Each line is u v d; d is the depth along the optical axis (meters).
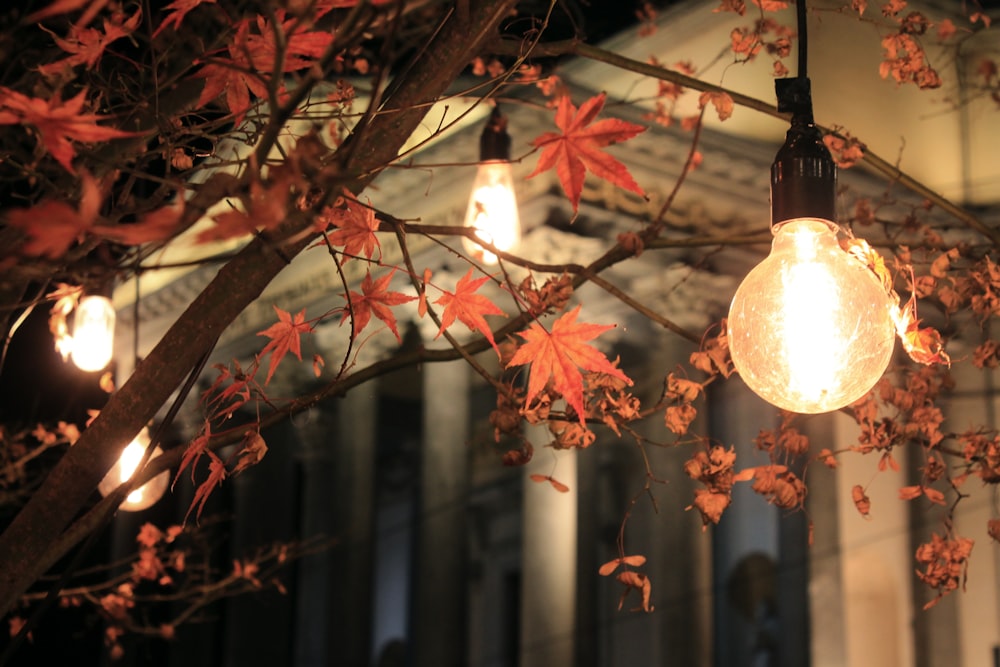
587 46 4.10
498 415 3.77
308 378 25.22
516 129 20.23
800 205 2.89
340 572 25.66
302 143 2.19
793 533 22.61
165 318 23.97
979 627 21.59
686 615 22.33
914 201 20.95
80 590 8.52
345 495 25.59
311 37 2.94
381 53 2.42
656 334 21.89
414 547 31.28
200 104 3.23
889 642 21.80
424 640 23.80
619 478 24.84
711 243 4.25
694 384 3.83
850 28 21.11
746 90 20.97
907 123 21.59
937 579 4.11
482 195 7.66
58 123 2.35
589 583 22.95
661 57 20.36
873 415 4.16
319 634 26.34
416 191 21.30
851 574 22.03
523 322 3.86
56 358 12.03
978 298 4.33
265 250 2.37
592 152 2.71
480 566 30.08
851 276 2.83
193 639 24.73
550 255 20.84
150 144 4.29
